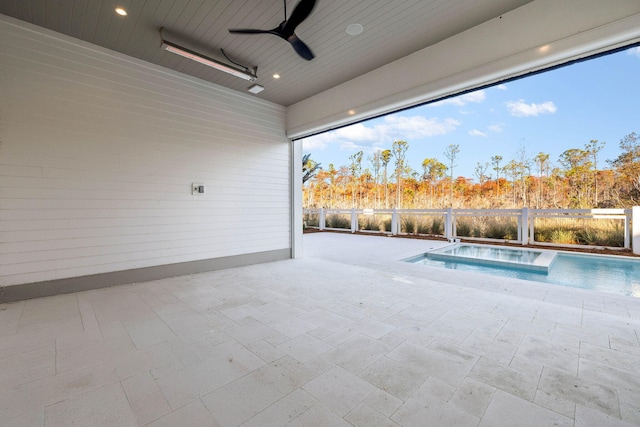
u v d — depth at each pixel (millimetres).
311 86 5125
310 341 2350
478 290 3746
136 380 1818
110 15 3232
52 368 1953
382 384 1762
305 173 13680
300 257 6234
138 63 4203
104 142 3924
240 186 5391
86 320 2791
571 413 1495
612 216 6090
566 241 6660
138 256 4223
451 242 8164
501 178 12633
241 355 2131
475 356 2090
